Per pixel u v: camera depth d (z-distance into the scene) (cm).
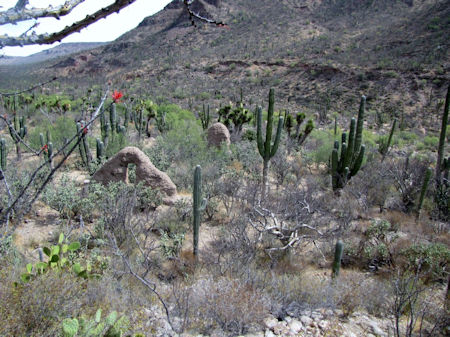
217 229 938
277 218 912
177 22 15588
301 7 14938
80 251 681
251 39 12775
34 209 930
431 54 7562
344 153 1283
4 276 423
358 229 986
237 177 1278
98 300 458
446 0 9925
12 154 1608
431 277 714
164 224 881
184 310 468
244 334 434
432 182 1343
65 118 1945
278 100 7500
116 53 15062
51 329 336
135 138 2159
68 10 103
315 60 8950
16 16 96
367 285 592
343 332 450
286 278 633
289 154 2083
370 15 12744
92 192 987
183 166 1497
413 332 465
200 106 6081
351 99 6881
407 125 5153
